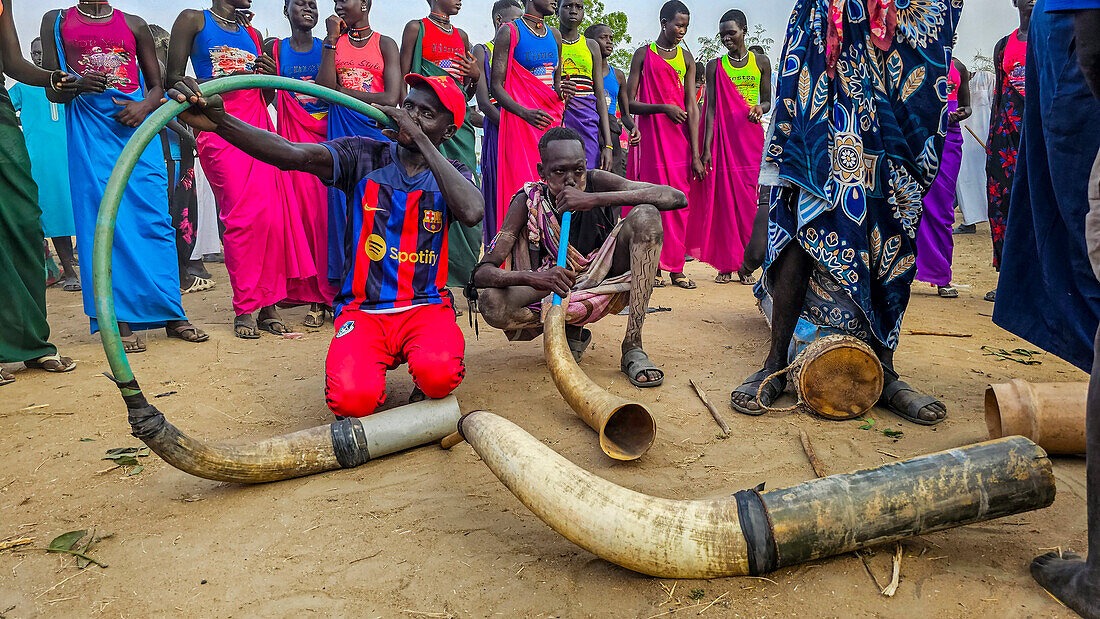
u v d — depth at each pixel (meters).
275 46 5.97
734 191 7.76
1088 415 2.01
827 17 3.47
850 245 3.52
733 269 7.91
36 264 4.66
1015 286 3.35
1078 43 2.17
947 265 6.73
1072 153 2.91
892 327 3.69
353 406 3.28
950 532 2.46
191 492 2.95
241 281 5.54
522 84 6.48
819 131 3.49
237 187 5.40
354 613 2.14
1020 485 2.21
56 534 2.63
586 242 4.44
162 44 7.79
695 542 2.15
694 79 7.75
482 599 2.19
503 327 4.29
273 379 4.46
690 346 5.01
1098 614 1.95
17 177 4.46
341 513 2.72
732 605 2.11
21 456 3.31
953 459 2.23
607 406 3.22
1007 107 6.05
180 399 4.08
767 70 7.91
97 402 4.03
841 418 3.55
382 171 3.52
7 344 4.46
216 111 3.06
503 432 2.56
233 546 2.51
